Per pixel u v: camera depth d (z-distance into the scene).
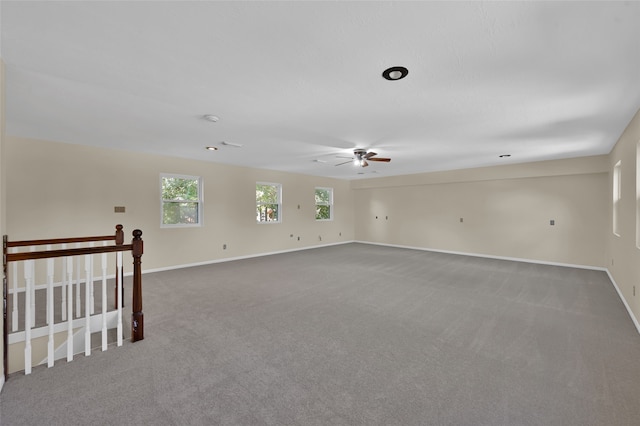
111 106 2.81
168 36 1.69
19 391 1.90
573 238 5.80
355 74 2.16
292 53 1.88
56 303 3.59
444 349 2.49
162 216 5.62
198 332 2.82
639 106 2.81
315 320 3.13
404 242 8.62
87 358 2.33
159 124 3.40
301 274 5.25
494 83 2.31
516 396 1.86
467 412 1.72
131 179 5.11
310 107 2.83
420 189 8.23
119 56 1.91
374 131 3.70
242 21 1.55
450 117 3.14
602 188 5.46
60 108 2.86
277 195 7.76
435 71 2.12
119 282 2.55
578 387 1.96
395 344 2.58
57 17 1.50
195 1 1.39
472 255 7.19
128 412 1.72
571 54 1.89
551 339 2.68
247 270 5.57
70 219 4.51
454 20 1.55
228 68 2.07
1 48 1.80
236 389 1.94
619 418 1.66
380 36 1.70
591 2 1.41
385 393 1.90
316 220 8.71
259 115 3.08
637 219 3.04
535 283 4.64
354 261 6.50
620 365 2.23
